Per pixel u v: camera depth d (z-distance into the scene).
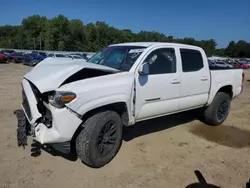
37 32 83.31
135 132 4.97
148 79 3.97
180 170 3.54
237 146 4.48
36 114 3.19
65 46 78.56
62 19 78.75
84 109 3.19
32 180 3.14
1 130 4.68
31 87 3.42
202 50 5.08
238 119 6.21
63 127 3.09
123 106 3.74
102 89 3.35
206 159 3.92
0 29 97.50
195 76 4.79
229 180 3.33
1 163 3.50
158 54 4.21
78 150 3.37
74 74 3.42
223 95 5.54
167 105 4.36
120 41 87.44
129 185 3.13
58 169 3.43
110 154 3.60
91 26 84.44
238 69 6.00
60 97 3.03
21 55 32.34
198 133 5.09
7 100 7.18
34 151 3.89
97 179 3.23
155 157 3.91
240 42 120.38
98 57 4.65
